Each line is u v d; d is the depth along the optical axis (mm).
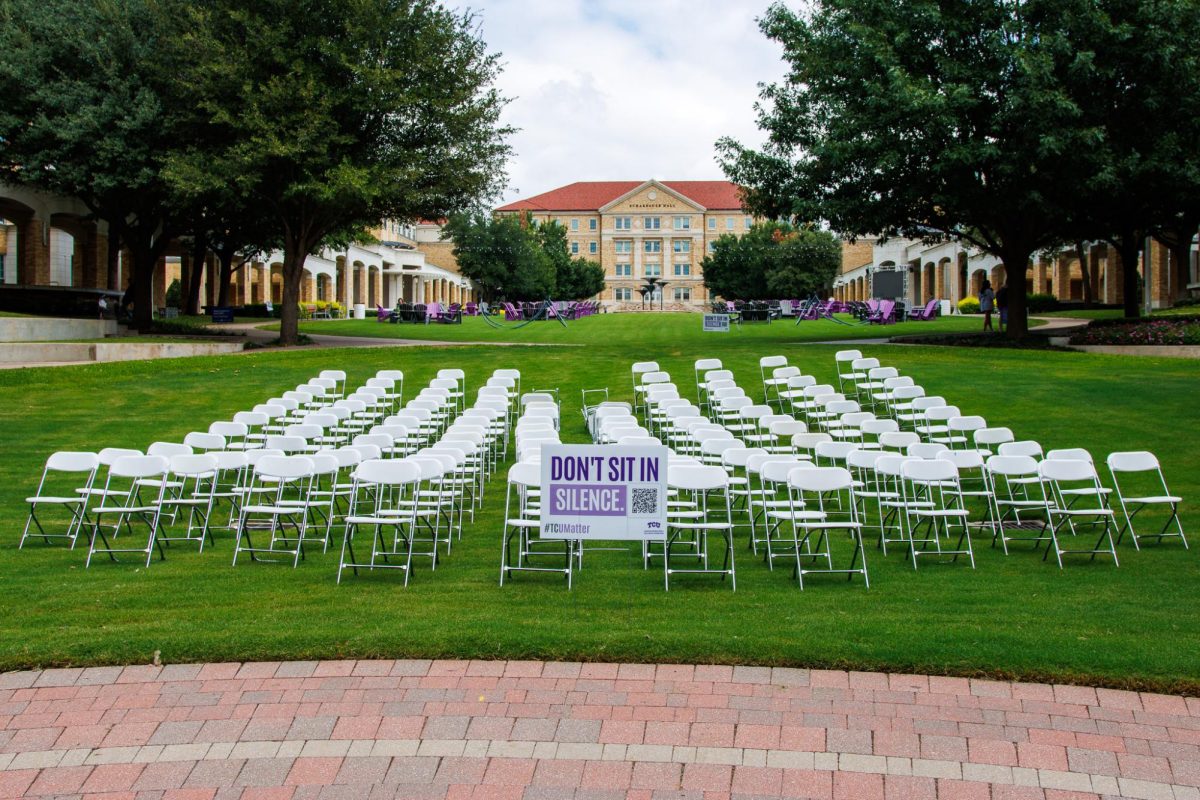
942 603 7680
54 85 27047
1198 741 5180
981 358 22281
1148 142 22625
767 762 5016
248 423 13633
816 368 21625
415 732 5336
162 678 6035
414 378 21469
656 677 6043
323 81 26250
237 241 41625
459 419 13273
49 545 10203
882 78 23906
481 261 70125
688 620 7074
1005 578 8750
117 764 5016
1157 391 17047
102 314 35625
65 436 15648
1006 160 22453
